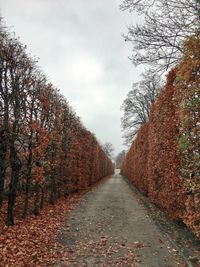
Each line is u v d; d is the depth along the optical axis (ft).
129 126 181.57
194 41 30.37
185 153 34.47
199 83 30.50
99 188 136.77
